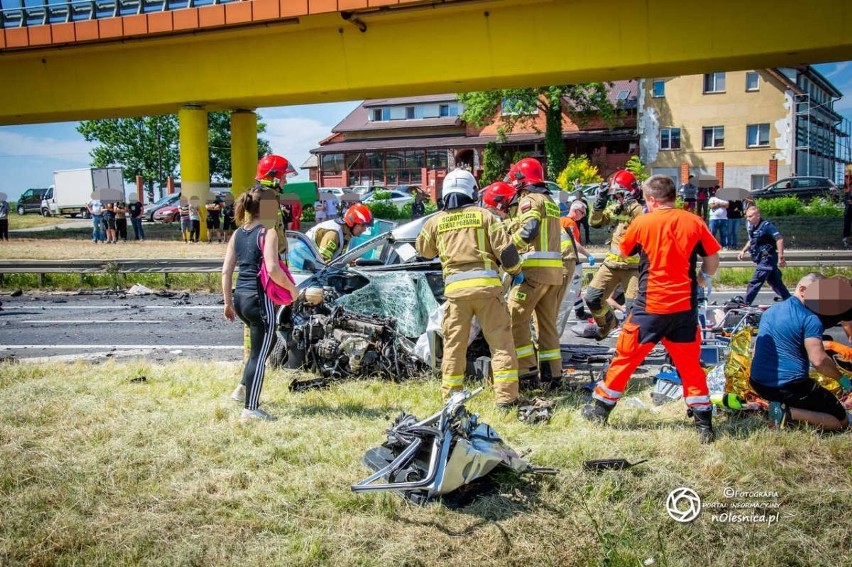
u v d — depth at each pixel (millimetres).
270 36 22219
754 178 44469
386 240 8188
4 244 25125
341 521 3881
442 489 3980
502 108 42906
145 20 22125
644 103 46469
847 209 19938
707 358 6637
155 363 7793
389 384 6434
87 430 5137
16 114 25516
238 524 3857
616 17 18188
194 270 14695
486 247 5551
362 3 19344
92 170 47500
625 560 3580
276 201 5531
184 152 24734
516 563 3562
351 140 59531
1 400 5867
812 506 4043
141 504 4051
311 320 6738
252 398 5445
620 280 7406
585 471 4367
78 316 11289
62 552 3619
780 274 9906
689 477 4328
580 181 36312
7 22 24016
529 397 6094
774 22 16781
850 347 5746
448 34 20078
